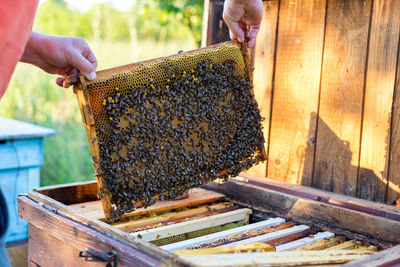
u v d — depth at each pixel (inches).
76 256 74.9
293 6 109.1
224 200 110.7
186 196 106.0
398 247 60.7
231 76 89.7
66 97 284.0
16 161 146.3
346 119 101.0
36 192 92.4
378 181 96.0
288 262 56.5
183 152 82.9
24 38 53.7
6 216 53.8
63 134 259.1
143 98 78.1
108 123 75.2
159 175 80.0
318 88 105.9
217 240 82.6
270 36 114.4
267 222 92.6
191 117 83.9
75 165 235.3
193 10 256.1
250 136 91.8
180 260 52.8
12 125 162.6
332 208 89.0
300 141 110.3
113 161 75.0
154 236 85.4
